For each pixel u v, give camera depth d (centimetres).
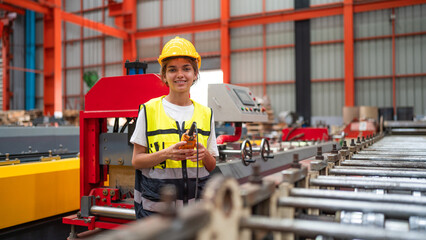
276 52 1552
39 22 1867
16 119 921
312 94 1502
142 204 178
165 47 174
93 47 1842
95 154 277
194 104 184
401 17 1393
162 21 1714
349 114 1030
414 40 1379
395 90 1398
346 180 141
